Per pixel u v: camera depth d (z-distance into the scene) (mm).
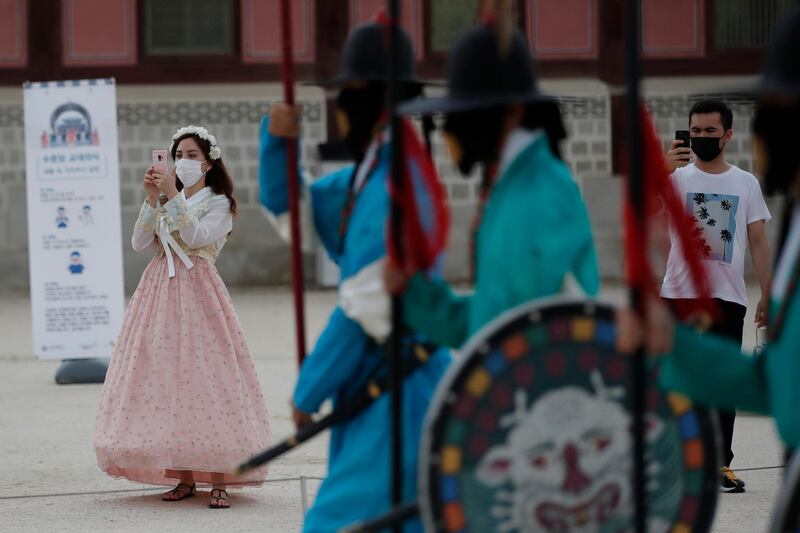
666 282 13688
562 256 7203
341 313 8453
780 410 6430
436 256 7742
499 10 7445
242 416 13938
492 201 7441
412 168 7898
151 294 14164
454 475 6574
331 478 8398
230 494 14469
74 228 22031
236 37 37500
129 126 37312
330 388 8445
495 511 6617
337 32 37188
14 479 15266
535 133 7527
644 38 37688
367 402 8336
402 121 7461
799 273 6398
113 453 13875
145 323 14062
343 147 8867
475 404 6562
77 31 37406
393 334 7496
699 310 7242
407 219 7473
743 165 36719
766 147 6727
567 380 6605
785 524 6215
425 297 7812
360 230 8242
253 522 13148
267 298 34812
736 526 12648
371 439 8281
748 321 26578
